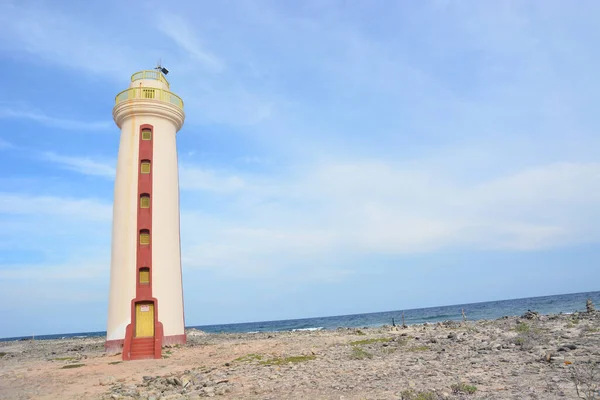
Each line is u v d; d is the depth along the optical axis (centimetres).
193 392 1497
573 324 2566
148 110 3472
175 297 3266
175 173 3550
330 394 1280
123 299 3119
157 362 2528
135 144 3416
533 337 2083
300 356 2298
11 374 2345
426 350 2136
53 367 2558
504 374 1328
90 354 3183
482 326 3234
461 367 1535
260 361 2205
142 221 3262
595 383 1091
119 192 3359
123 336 3058
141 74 3756
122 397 1500
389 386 1309
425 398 1058
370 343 2686
